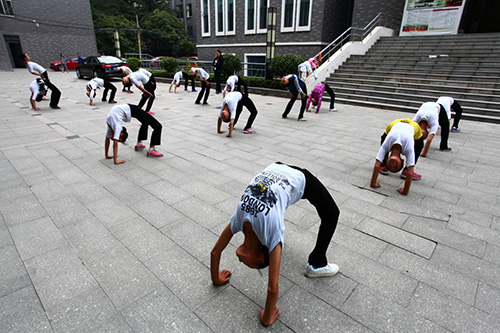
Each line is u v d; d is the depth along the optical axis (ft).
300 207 11.46
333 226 7.22
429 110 16.66
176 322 6.44
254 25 65.21
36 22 79.71
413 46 42.96
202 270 8.04
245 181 13.78
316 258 7.61
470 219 10.87
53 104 30.09
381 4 51.88
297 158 17.03
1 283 7.42
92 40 90.68
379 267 8.32
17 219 10.28
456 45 39.75
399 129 12.02
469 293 7.41
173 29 139.54
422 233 9.95
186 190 12.75
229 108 20.39
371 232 9.95
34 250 8.70
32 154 16.85
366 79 39.40
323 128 24.27
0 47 76.02
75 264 8.16
